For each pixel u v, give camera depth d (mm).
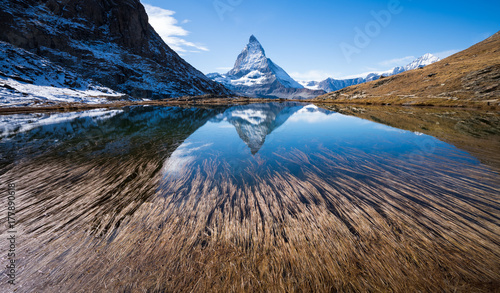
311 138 15625
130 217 5332
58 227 4961
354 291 3305
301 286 3385
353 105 54156
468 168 8758
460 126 18953
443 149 11773
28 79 64438
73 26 125250
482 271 3596
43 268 3770
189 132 18484
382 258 3891
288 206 5816
